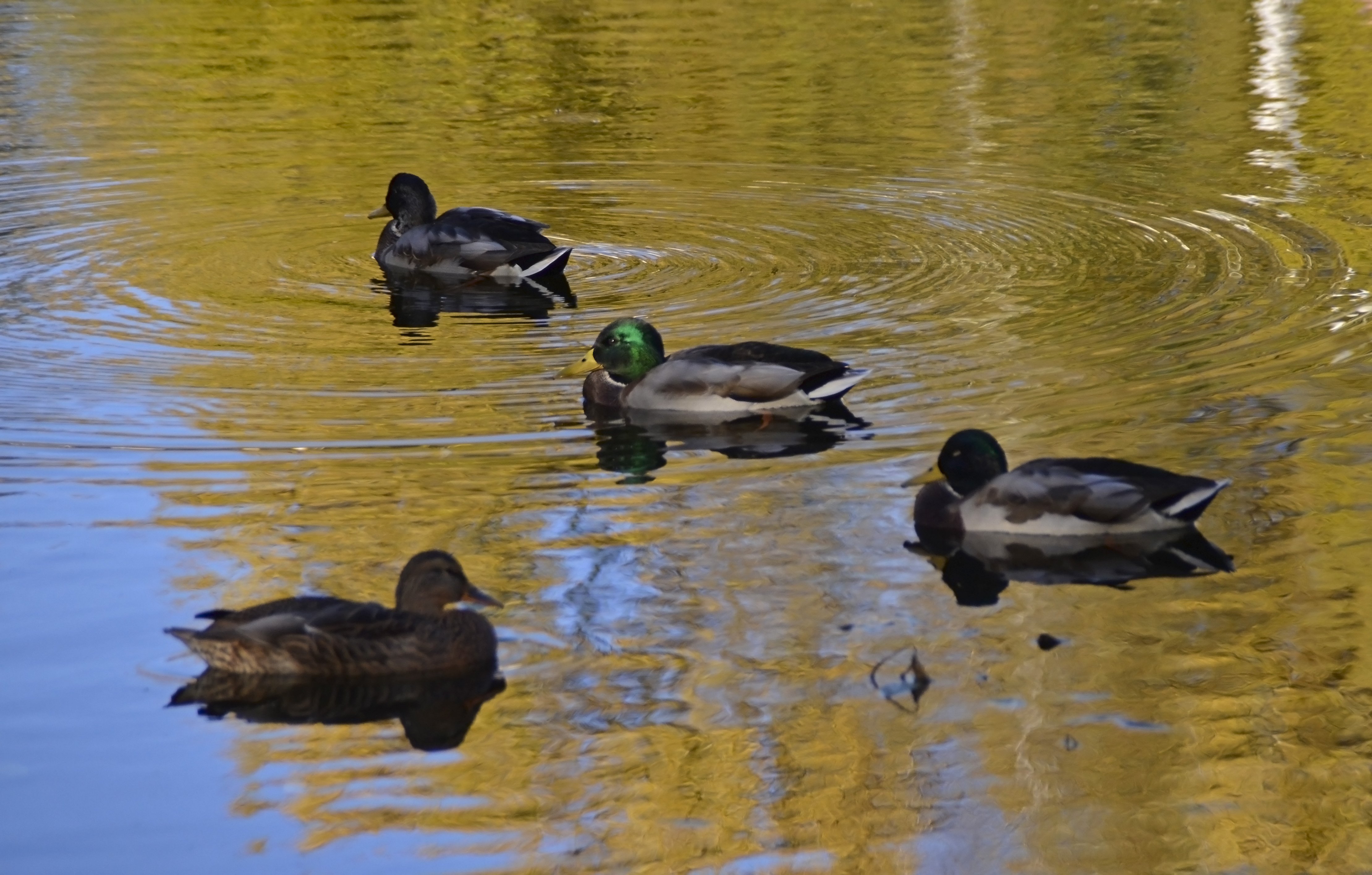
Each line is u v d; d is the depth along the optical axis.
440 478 13.76
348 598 11.30
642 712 9.90
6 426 14.86
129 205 23.91
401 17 39.78
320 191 25.00
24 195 24.30
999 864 8.45
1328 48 34.66
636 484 13.66
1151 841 8.60
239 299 19.55
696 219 23.31
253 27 38.41
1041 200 23.61
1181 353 16.58
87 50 35.72
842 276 20.12
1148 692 10.04
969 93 31.34
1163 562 11.95
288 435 14.77
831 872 8.36
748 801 8.95
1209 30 37.09
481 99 31.44
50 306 19.00
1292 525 12.41
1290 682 10.12
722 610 11.23
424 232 20.81
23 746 9.54
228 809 8.89
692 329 18.05
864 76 32.88
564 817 8.82
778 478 13.76
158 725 9.77
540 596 11.46
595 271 20.88
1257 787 9.05
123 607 11.24
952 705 9.93
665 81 32.84
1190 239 21.19
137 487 13.45
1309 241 20.84
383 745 9.57
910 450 14.26
